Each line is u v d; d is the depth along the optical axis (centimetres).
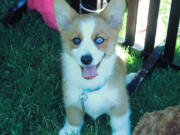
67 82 62
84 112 67
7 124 64
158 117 54
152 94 72
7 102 68
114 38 58
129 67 81
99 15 57
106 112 67
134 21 82
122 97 62
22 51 80
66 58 60
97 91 60
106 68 59
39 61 79
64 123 66
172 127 51
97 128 63
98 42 55
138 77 75
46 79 73
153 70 79
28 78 73
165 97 70
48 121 65
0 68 77
